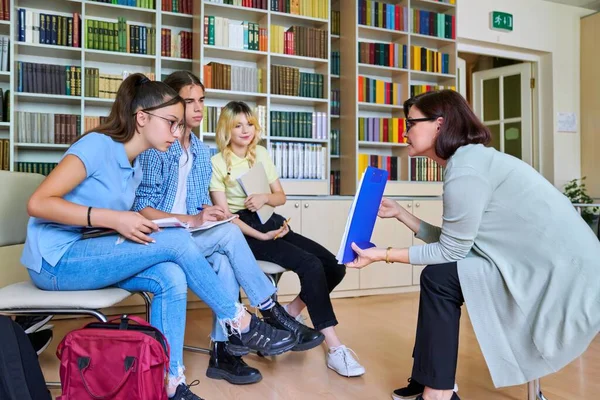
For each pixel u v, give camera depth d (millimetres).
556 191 1496
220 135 2412
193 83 2119
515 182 1479
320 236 3688
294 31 3895
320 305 2070
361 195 1552
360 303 3564
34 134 3293
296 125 3898
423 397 1546
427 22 4434
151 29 3547
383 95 4297
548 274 1420
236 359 1971
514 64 5730
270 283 2006
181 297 1539
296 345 1972
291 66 4137
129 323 1377
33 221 1488
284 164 3814
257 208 2268
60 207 1369
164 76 3771
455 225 1479
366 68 4246
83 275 1460
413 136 1650
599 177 5445
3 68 3186
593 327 1363
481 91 6062
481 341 1479
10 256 1868
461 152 1540
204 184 2201
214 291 1685
